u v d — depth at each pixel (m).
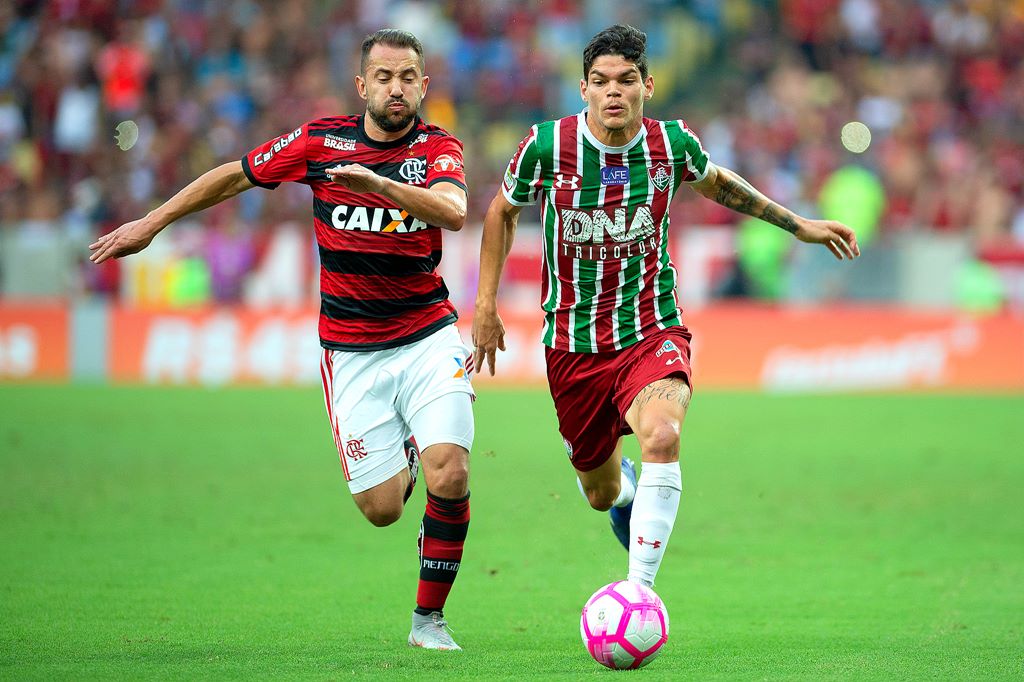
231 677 16.55
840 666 17.33
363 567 25.25
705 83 87.19
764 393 56.97
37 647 18.48
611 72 18.53
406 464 19.83
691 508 32.25
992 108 84.19
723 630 20.20
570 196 19.34
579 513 31.69
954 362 58.59
